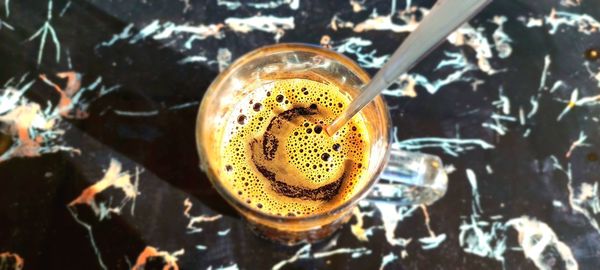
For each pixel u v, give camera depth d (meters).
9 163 0.20
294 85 0.20
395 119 0.21
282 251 0.20
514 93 0.22
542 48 0.22
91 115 0.21
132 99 0.21
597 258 0.20
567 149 0.21
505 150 0.21
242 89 0.19
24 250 0.19
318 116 0.20
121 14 0.22
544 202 0.20
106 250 0.19
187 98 0.21
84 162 0.20
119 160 0.20
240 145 0.19
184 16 0.22
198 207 0.20
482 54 0.22
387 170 0.18
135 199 0.20
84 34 0.22
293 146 0.19
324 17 0.22
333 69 0.18
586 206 0.20
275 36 0.22
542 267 0.20
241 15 0.22
